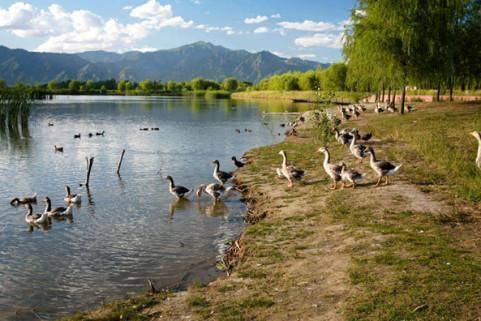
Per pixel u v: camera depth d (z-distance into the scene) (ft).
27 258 48.96
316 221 51.06
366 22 146.10
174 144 138.72
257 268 39.58
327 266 37.58
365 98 301.02
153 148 130.62
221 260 46.34
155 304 35.22
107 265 46.42
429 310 27.96
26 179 90.68
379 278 33.35
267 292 34.45
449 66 142.10
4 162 109.91
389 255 37.19
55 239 55.16
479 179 59.26
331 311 29.86
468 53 167.53
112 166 103.24
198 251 49.73
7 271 45.37
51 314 36.35
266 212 59.21
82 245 52.75
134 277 43.16
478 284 30.63
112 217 63.93
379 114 171.01
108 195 76.69
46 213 62.18
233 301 33.60
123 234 56.34
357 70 157.28
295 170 71.97
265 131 171.12
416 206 52.34
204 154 118.42
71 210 65.36
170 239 54.03
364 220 48.83
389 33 138.21
